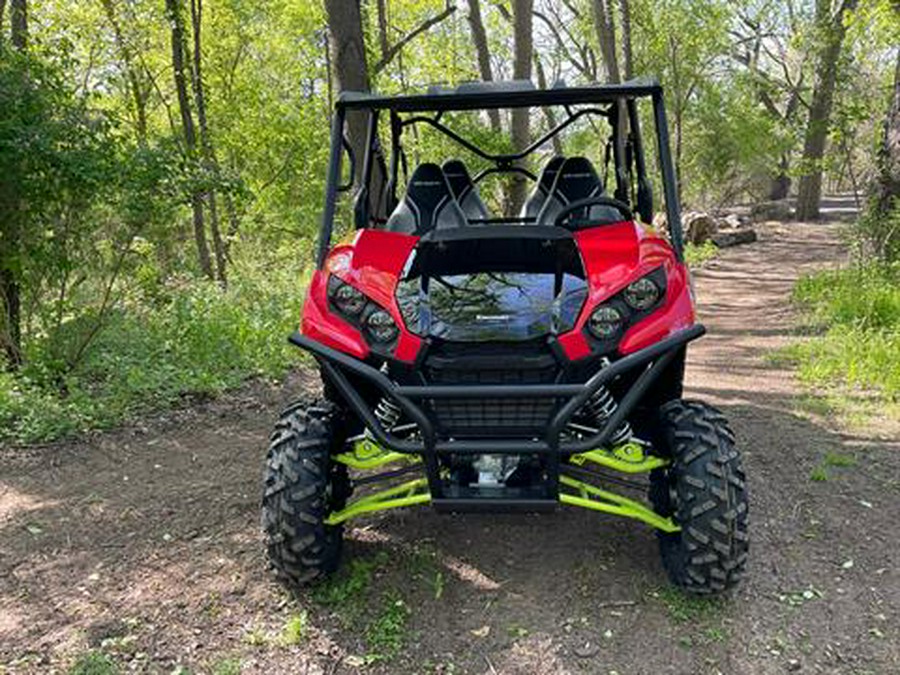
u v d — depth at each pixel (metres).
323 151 20.05
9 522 4.41
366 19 16.62
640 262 3.29
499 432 3.18
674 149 29.45
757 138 29.34
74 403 6.16
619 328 3.17
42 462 5.32
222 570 3.79
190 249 14.84
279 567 3.43
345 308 3.35
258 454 5.44
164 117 20.64
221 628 3.32
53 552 4.05
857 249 11.65
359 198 4.37
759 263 17.72
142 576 3.77
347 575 3.66
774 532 4.06
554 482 3.13
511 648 3.14
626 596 3.46
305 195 20.28
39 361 6.98
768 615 3.33
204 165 7.83
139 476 5.07
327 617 3.36
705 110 28.97
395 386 3.12
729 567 3.19
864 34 16.83
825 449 5.26
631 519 4.16
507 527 4.12
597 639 3.18
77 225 7.02
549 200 4.47
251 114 19.91
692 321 3.24
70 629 3.35
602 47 20.44
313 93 21.00
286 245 19.02
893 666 3.00
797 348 8.11
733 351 8.59
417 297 3.35
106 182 6.67
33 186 6.55
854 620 3.29
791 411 6.14
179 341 7.93
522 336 3.17
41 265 6.95
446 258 3.61
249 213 18.98
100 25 14.76
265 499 3.39
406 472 3.80
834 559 3.79
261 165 20.14
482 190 12.05
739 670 2.99
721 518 3.14
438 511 3.26
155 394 6.64
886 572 3.66
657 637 3.18
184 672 3.04
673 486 3.34
